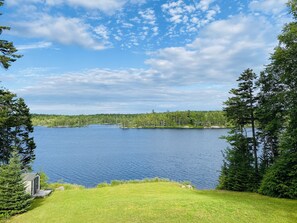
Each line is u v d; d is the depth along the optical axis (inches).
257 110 947.3
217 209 611.8
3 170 676.7
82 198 855.7
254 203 682.2
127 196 845.2
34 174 962.7
